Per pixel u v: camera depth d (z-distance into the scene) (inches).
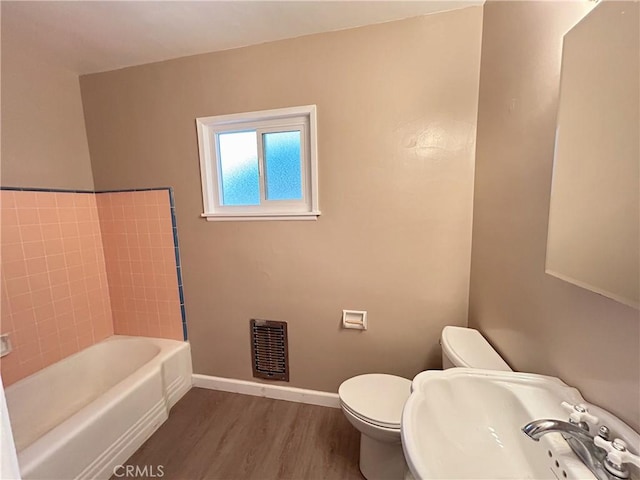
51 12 49.6
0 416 17.4
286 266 67.8
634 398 23.2
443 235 58.6
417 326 62.8
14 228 59.7
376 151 59.0
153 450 58.3
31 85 62.5
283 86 61.0
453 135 55.3
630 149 21.0
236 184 71.0
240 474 52.9
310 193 65.5
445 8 51.7
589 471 23.1
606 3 23.1
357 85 57.8
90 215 75.7
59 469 44.7
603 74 23.6
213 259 71.9
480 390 34.9
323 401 70.2
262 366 73.5
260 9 50.2
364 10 51.5
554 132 32.4
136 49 62.1
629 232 21.2
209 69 64.2
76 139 72.1
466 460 29.9
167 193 71.6
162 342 76.6
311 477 52.1
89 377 73.2
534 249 36.6
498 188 46.1
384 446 47.9
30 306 62.5
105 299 79.8
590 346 27.6
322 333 68.2
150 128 70.1
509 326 42.9
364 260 63.2
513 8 41.4
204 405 71.4
